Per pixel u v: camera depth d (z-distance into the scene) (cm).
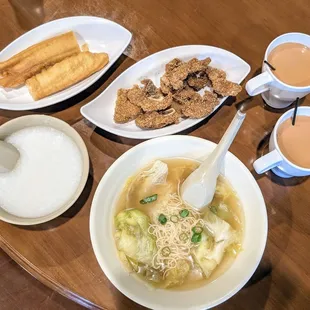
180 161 41
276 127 38
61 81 43
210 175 36
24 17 46
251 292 39
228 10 47
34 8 47
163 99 43
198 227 38
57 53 44
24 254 39
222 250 38
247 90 40
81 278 39
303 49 41
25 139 42
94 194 39
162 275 38
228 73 44
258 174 42
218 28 46
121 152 42
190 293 37
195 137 39
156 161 40
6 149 39
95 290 39
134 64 44
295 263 39
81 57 44
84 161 39
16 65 44
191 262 38
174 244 38
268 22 46
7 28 46
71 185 41
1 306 56
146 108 42
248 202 39
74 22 45
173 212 39
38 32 45
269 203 41
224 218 40
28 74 44
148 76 45
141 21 46
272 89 41
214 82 43
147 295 36
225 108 44
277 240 40
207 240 38
